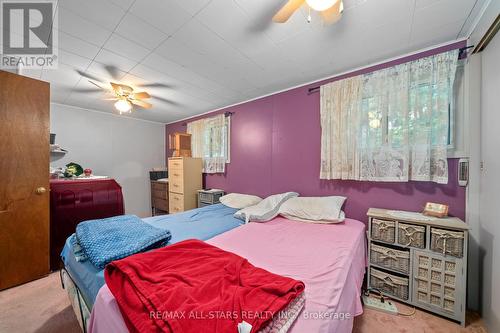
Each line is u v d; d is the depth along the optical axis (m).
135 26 1.59
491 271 1.43
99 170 3.97
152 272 1.01
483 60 1.57
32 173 2.03
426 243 1.60
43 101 2.08
